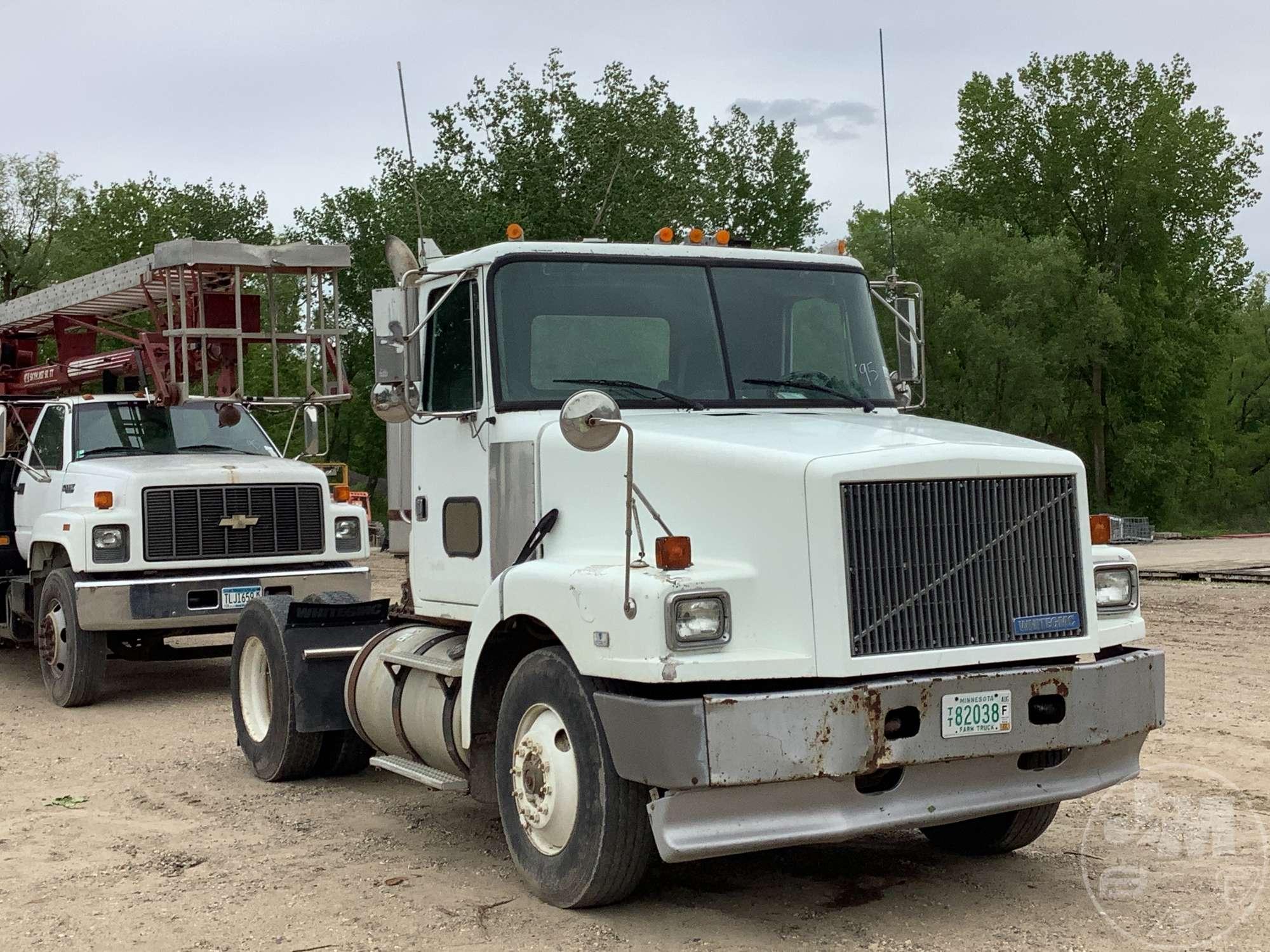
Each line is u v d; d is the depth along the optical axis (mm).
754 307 6285
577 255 6098
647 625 4707
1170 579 20625
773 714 4621
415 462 6660
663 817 4664
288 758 7770
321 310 11578
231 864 6098
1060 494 5195
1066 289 49312
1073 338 49969
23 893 5691
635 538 5332
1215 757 7875
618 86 36406
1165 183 52719
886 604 4824
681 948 4816
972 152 56188
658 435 5328
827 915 5195
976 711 4875
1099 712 5129
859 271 6660
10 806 7371
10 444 12039
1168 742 8305
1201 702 9742
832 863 5977
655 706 4672
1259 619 14992
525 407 5910
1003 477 5070
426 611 6586
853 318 6535
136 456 11562
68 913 5402
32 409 12852
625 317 6078
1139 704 5281
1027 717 4977
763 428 5480
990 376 49156
